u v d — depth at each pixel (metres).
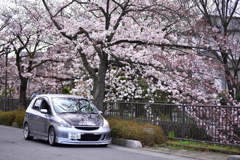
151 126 10.87
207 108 9.77
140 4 13.89
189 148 9.64
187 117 10.33
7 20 17.58
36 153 8.52
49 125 10.38
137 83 15.88
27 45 20.28
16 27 17.61
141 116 12.02
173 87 12.99
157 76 13.77
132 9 13.78
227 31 16.08
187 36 14.98
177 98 13.01
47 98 11.38
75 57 17.39
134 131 10.52
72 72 19.09
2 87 33.44
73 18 15.33
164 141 10.61
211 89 12.78
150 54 13.88
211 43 14.36
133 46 15.22
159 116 11.34
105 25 14.50
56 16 15.25
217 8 14.84
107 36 13.56
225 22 14.74
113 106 13.31
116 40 14.20
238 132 9.32
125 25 15.45
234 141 9.32
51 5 15.55
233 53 13.59
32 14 16.39
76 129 9.83
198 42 14.70
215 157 8.31
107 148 9.98
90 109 11.20
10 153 8.46
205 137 9.82
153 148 9.98
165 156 8.58
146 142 10.36
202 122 9.88
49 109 10.80
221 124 9.45
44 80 21.88
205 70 13.25
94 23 13.97
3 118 19.33
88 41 14.46
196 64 13.16
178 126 10.66
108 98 16.75
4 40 19.27
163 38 13.82
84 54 14.55
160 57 13.37
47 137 10.53
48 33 15.52
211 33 14.14
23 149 9.25
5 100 22.81
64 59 18.23
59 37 16.39
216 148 9.12
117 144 10.91
